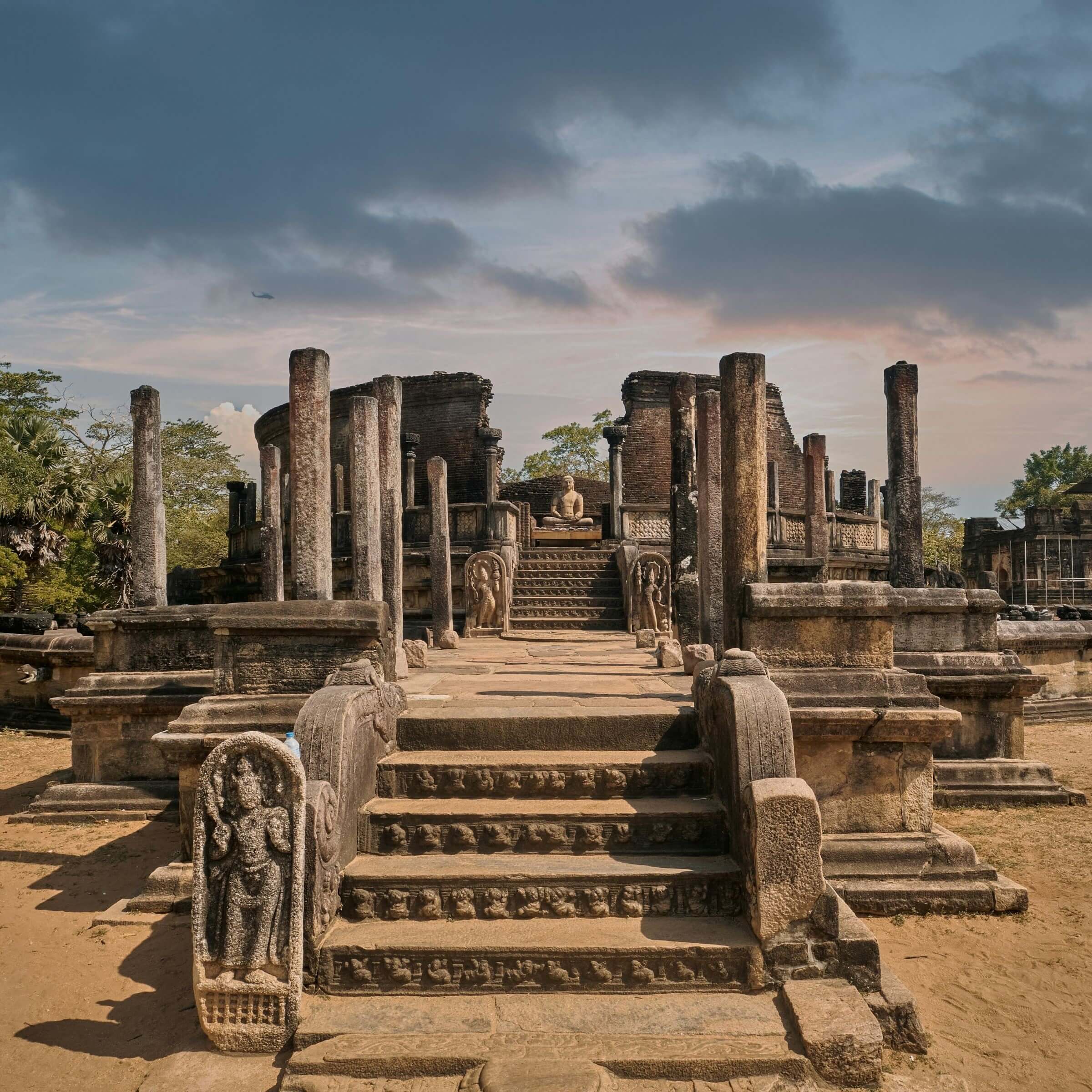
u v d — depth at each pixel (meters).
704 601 8.58
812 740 5.77
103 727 8.71
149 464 8.68
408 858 5.02
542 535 26.34
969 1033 4.29
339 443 28.69
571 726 5.88
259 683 6.12
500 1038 3.95
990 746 8.80
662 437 29.94
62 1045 4.28
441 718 5.88
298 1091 3.72
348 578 21.84
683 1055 3.82
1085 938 5.34
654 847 5.09
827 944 4.34
